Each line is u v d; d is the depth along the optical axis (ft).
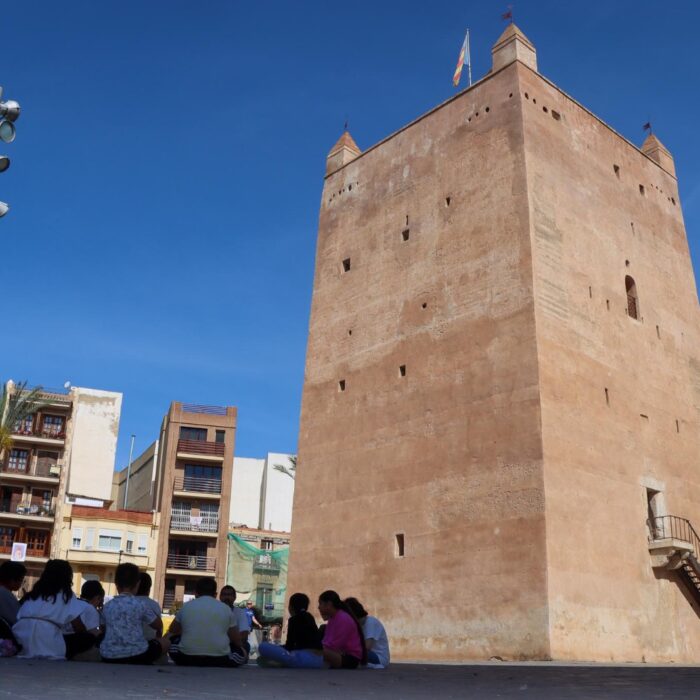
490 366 98.02
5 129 55.72
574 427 94.02
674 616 97.66
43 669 26.96
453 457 98.73
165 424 214.69
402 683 30.71
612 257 111.14
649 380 108.88
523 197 101.60
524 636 84.64
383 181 124.77
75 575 184.75
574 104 116.06
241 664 40.27
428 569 97.14
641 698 24.77
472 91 114.42
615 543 93.50
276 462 251.60
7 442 180.55
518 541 88.22
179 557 193.57
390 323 114.32
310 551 114.01
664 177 129.90
